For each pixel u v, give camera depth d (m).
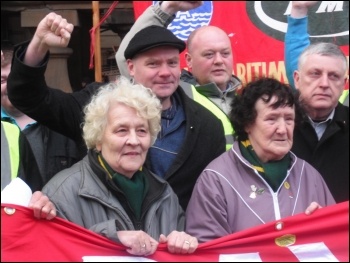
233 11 6.11
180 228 4.06
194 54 5.23
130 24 6.17
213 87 5.10
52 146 4.98
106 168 3.92
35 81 4.18
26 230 3.73
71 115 4.43
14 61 4.16
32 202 3.75
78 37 6.73
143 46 4.40
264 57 6.12
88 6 6.68
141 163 3.92
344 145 4.85
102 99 3.96
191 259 3.83
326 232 3.92
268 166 4.13
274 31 6.11
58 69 6.70
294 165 4.23
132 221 3.90
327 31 6.10
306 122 4.81
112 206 3.85
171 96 4.58
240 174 4.15
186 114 4.51
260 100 4.12
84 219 3.84
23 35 6.89
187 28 6.10
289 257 3.90
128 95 3.93
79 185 3.89
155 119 3.96
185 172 4.41
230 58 5.23
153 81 4.43
